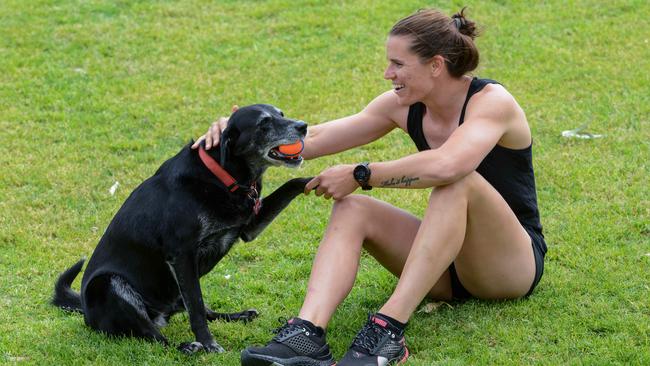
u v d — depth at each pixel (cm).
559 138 1103
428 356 623
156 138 1169
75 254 866
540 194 941
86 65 1401
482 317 668
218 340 675
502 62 1369
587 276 739
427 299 709
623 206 887
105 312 668
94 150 1130
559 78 1302
